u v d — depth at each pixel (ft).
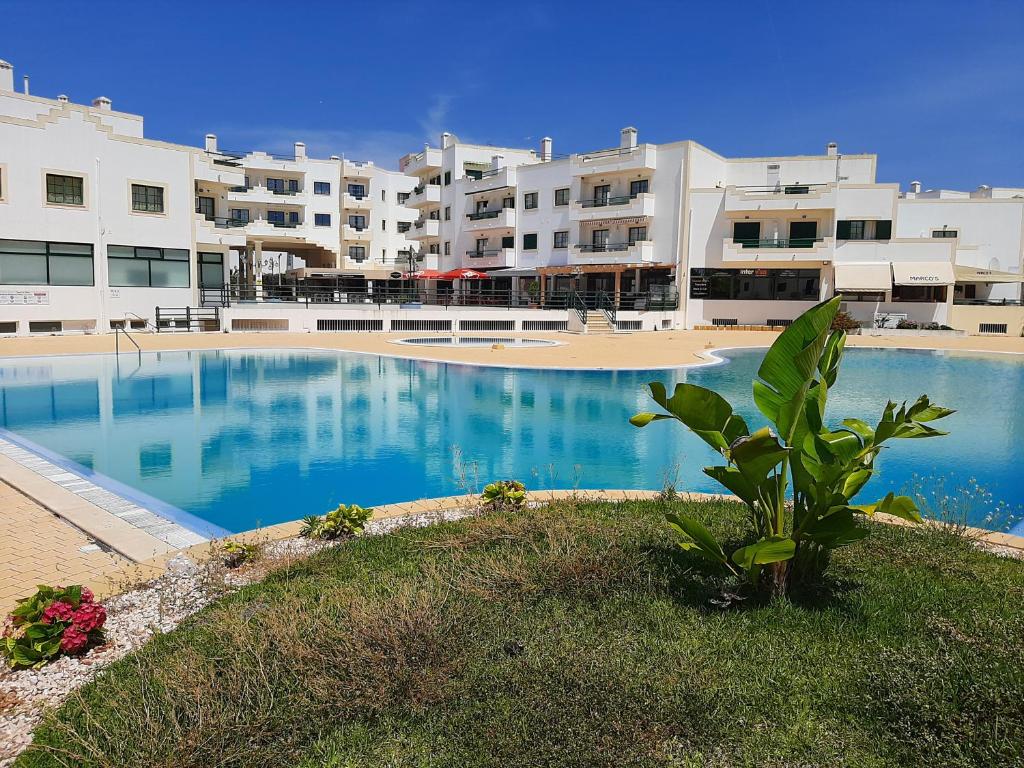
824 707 11.30
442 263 189.26
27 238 92.84
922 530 20.33
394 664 12.08
